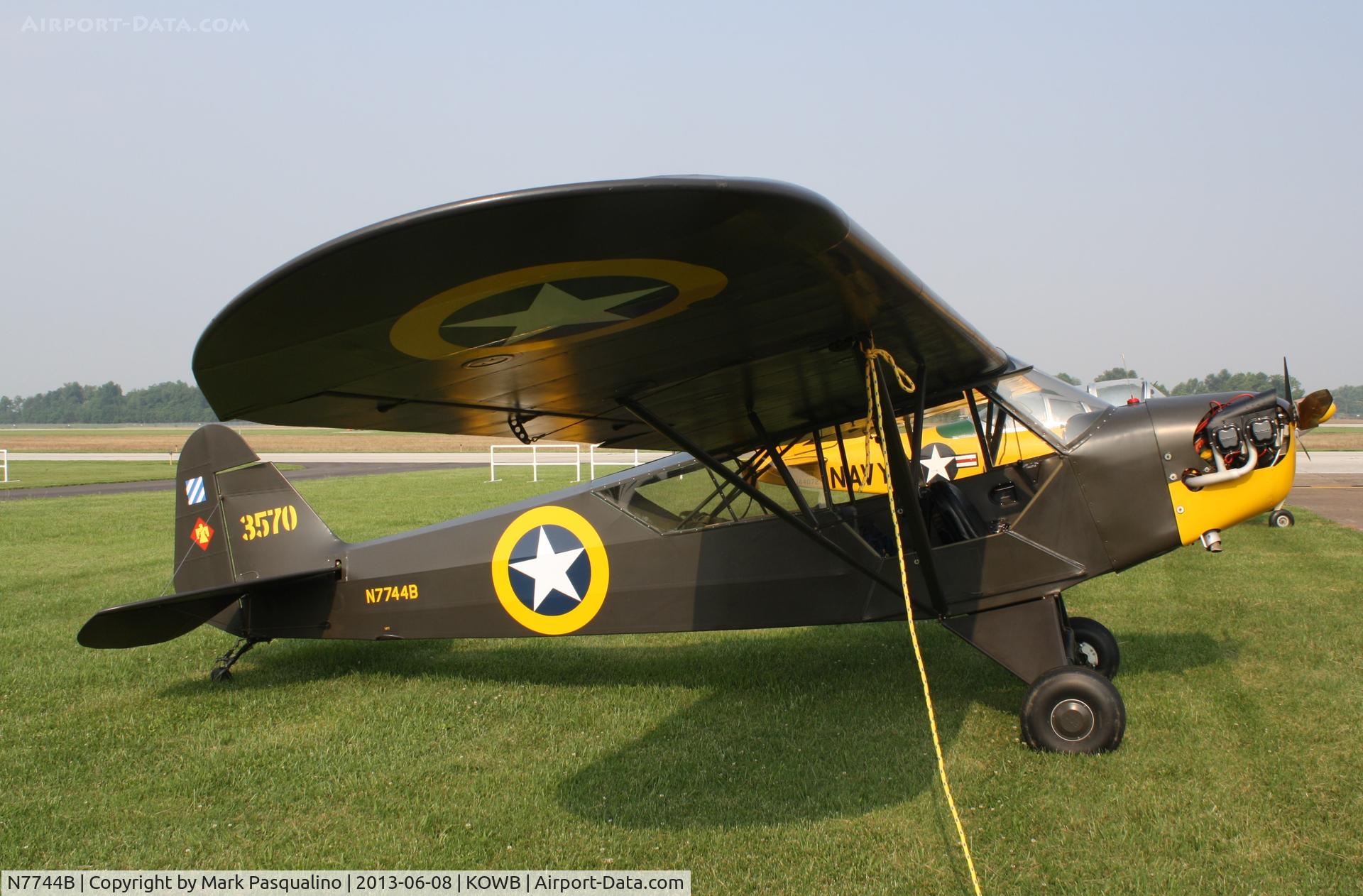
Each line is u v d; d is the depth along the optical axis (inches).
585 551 216.8
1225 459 180.5
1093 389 596.1
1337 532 435.8
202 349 94.7
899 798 151.6
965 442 241.0
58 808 157.1
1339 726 175.0
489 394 143.2
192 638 282.4
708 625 207.6
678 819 147.1
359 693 221.6
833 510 199.3
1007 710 193.5
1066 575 183.8
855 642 259.8
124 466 1437.0
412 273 86.0
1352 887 118.7
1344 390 5201.8
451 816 151.2
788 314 123.3
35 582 382.3
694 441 199.6
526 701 211.9
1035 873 125.6
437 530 233.6
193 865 136.7
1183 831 135.3
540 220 80.5
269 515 247.6
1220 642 240.1
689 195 81.0
